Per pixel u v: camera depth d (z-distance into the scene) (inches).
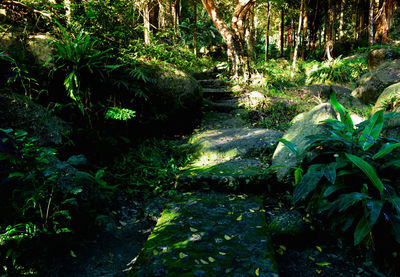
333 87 289.1
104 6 152.7
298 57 640.4
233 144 157.9
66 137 114.7
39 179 87.4
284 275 75.6
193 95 194.7
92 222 97.0
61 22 147.0
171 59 203.0
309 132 122.3
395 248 79.1
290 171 116.4
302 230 89.0
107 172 128.0
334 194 95.0
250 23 497.0
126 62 154.5
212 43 599.8
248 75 322.7
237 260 75.2
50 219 85.0
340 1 652.7
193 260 75.2
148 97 166.7
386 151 84.7
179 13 482.9
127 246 91.4
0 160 73.8
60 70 126.2
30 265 73.1
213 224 94.1
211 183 123.0
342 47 603.8
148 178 134.1
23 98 104.8
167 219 98.3
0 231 75.0
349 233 89.1
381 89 218.4
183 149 164.6
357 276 75.4
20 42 122.6
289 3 580.7
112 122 145.2
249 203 110.0
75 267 78.4
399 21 653.3
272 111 233.1
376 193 87.3
